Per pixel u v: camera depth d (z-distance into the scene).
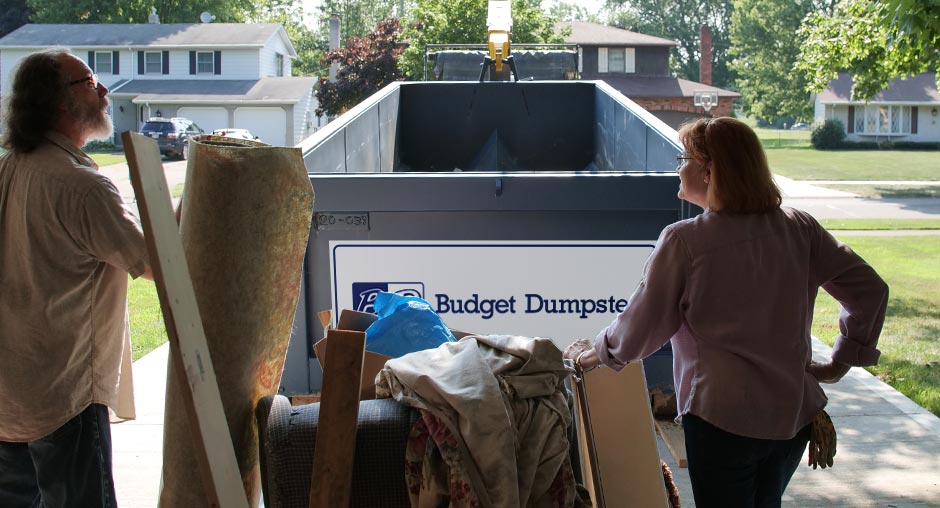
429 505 2.60
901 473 4.89
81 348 2.94
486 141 8.65
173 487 2.67
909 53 13.46
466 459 2.54
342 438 2.58
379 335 3.27
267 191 2.74
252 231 2.73
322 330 4.29
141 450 5.11
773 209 2.83
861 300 2.89
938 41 9.98
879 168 36.41
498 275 4.22
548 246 4.21
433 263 4.21
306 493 2.73
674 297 2.76
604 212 4.19
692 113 46.78
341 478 2.58
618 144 7.04
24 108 2.91
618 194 4.16
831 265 2.89
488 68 9.89
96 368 2.98
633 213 4.20
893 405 6.12
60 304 2.88
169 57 48.03
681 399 2.84
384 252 4.22
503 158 8.44
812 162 39.59
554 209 4.18
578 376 3.09
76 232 2.86
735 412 2.71
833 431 2.95
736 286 2.72
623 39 49.97
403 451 2.67
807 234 2.87
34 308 2.88
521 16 28.23
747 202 2.78
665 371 4.64
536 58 10.70
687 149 2.91
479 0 26.78
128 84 47.25
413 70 28.50
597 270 4.22
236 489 2.39
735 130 2.81
